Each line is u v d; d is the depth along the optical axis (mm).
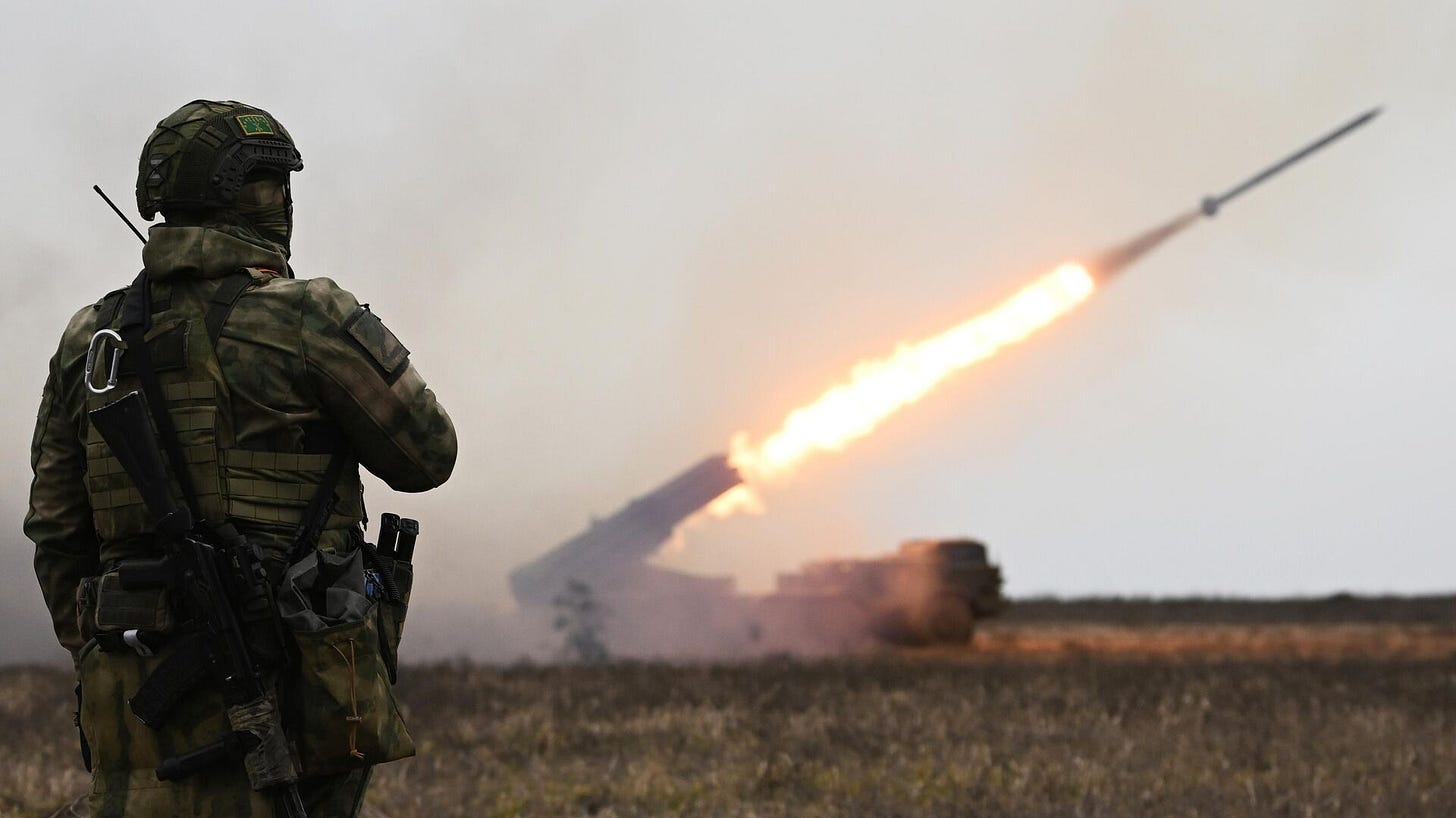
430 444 8602
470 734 26062
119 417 8031
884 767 22609
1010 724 27297
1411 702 32094
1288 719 28547
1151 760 23469
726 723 27422
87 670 8305
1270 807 19422
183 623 8062
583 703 30891
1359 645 59188
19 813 18156
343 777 8422
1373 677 38438
